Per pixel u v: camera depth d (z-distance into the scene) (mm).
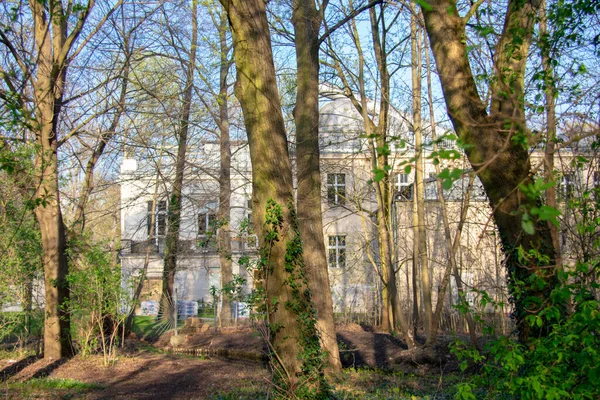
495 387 5480
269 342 9062
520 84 7930
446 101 7180
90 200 24031
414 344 16391
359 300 25062
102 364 15430
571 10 6941
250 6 9492
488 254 18344
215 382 13344
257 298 9125
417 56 16234
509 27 7512
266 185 9312
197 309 25266
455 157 3314
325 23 15875
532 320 5184
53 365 15016
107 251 16359
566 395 4387
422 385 12695
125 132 18797
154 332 23531
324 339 13969
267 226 9195
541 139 5660
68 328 16047
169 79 17969
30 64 9703
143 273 20531
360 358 16500
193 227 25406
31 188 11812
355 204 20703
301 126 14938
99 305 15484
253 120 9453
